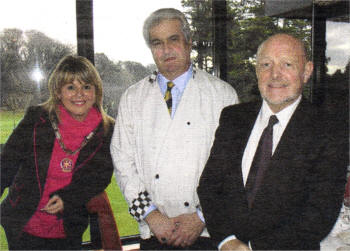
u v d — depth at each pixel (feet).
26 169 4.11
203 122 3.70
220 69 5.04
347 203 3.31
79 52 4.63
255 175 2.92
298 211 2.76
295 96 2.78
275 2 5.00
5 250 4.25
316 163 2.71
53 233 4.29
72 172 4.21
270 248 2.83
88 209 4.36
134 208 3.72
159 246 3.80
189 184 3.68
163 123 3.73
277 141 2.91
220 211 3.05
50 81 4.13
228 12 4.98
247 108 3.20
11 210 4.17
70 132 4.17
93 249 4.46
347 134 2.74
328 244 3.14
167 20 3.57
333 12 4.89
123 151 3.81
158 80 3.91
